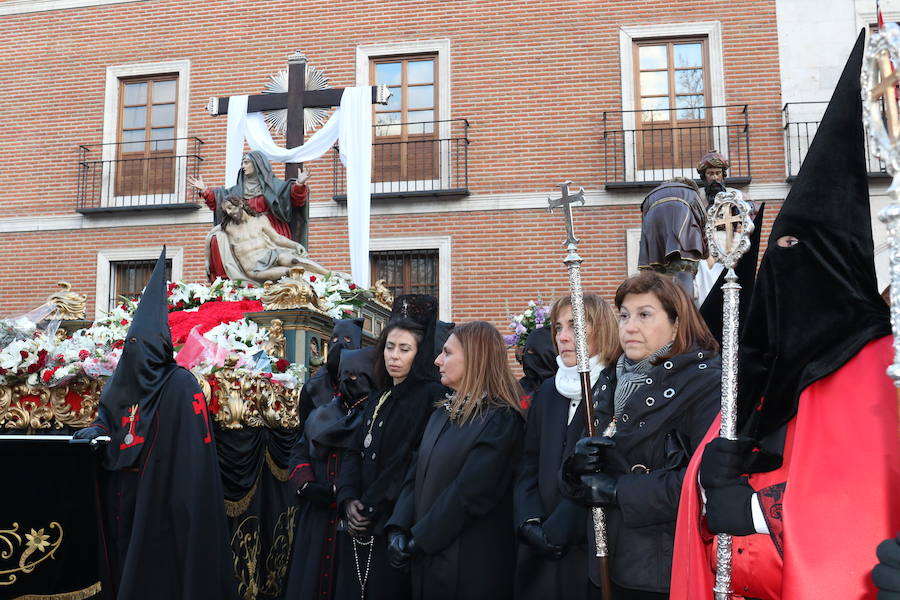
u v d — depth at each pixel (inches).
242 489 174.9
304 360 215.5
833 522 68.7
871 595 65.5
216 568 146.2
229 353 176.4
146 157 562.6
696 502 83.2
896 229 53.7
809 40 502.9
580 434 114.9
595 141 512.7
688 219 169.3
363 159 343.0
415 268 528.7
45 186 563.5
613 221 502.3
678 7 516.7
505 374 130.6
